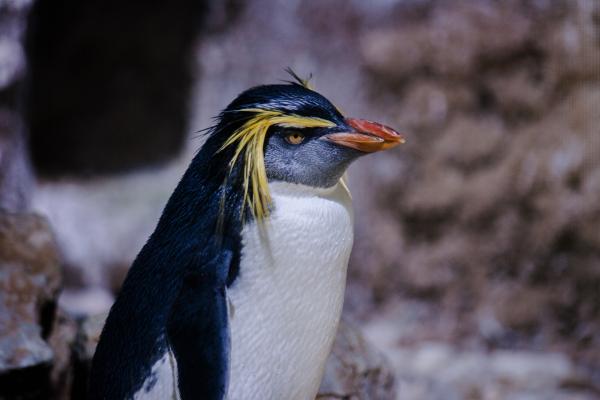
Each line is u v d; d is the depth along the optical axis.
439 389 10.27
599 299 12.32
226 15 14.67
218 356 4.28
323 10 13.63
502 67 12.92
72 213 13.92
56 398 6.53
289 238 4.49
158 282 4.61
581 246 12.37
